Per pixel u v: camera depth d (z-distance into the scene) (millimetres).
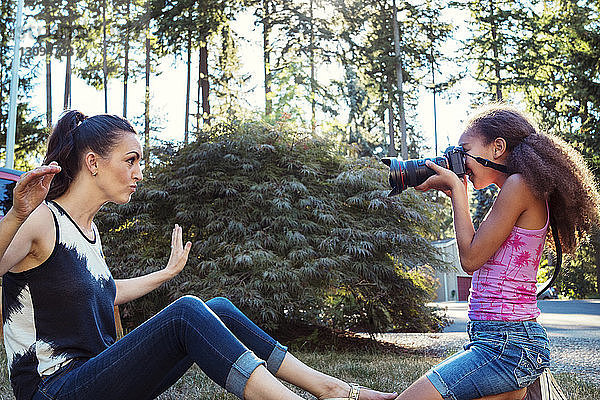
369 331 8078
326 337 8250
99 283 2027
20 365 1904
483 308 2166
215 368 1744
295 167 8047
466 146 2336
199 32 22719
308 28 24797
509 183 2160
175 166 8266
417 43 29078
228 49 24219
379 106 28266
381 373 5020
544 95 28906
